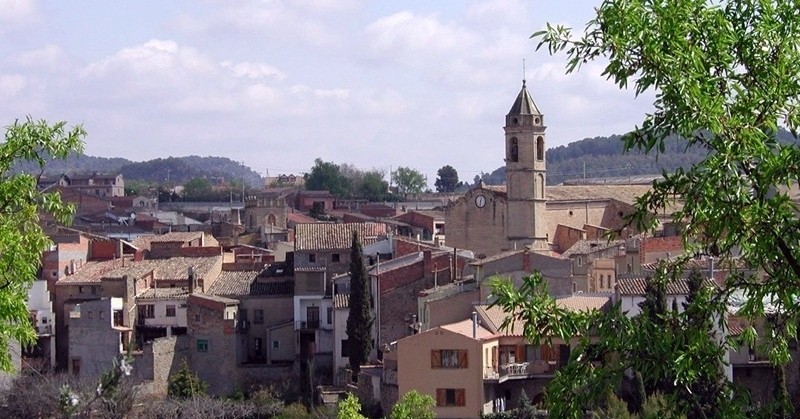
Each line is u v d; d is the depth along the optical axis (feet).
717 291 98.32
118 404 130.11
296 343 435.94
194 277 447.01
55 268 470.39
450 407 317.01
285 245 549.54
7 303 116.16
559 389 94.99
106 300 415.64
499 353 324.39
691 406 98.17
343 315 408.87
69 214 128.88
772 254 90.22
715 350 95.30
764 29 94.17
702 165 90.68
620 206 566.36
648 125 91.76
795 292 91.35
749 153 89.40
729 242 92.02
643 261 399.44
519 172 524.93
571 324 96.43
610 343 94.17
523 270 366.84
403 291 403.75
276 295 444.96
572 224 551.59
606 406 262.06
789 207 90.84
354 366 385.50
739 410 95.25
